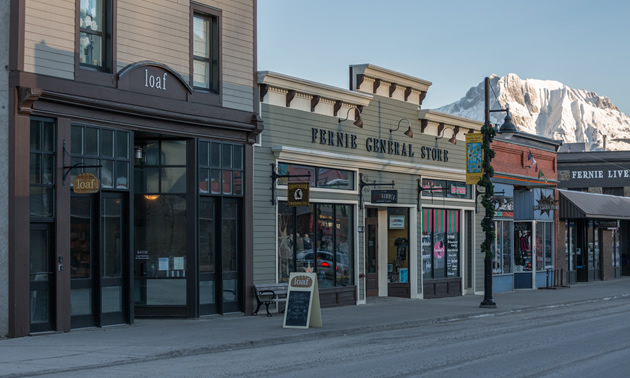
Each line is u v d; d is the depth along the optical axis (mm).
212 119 18938
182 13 18531
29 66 14883
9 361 11961
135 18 17312
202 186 18984
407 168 26406
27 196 14758
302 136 21984
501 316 22062
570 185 53281
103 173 16516
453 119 29016
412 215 27141
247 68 20297
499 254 32812
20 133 14688
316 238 22641
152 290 18766
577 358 12969
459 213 30219
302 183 20312
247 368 11633
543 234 35906
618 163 52281
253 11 20578
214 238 19406
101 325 16469
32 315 15117
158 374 10969
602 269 42938
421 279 27328
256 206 20422
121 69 16891
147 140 18922
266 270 20625
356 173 24203
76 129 15938
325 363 12234
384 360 12609
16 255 14539
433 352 13688
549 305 25672
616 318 20953
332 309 22344
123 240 17109
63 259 15453
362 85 24594
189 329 16547
